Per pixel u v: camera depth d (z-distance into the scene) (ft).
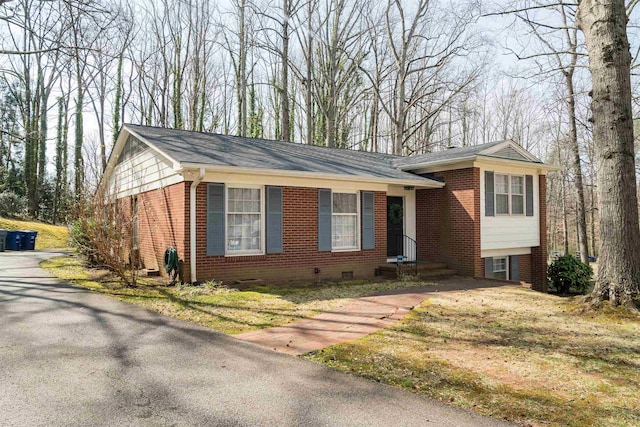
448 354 17.76
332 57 86.02
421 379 14.75
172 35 100.27
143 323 22.45
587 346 19.13
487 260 46.47
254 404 12.53
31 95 105.50
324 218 40.27
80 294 30.17
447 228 46.60
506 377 15.08
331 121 87.20
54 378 14.47
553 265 52.08
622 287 25.59
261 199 36.94
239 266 35.58
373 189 43.83
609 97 26.61
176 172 34.12
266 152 42.50
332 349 18.21
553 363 16.70
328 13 86.84
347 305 28.09
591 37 27.50
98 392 13.30
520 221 48.37
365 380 14.60
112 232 33.83
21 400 12.63
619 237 26.05
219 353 17.53
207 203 34.12
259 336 20.31
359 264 42.60
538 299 30.89
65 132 111.24
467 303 29.09
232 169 33.45
